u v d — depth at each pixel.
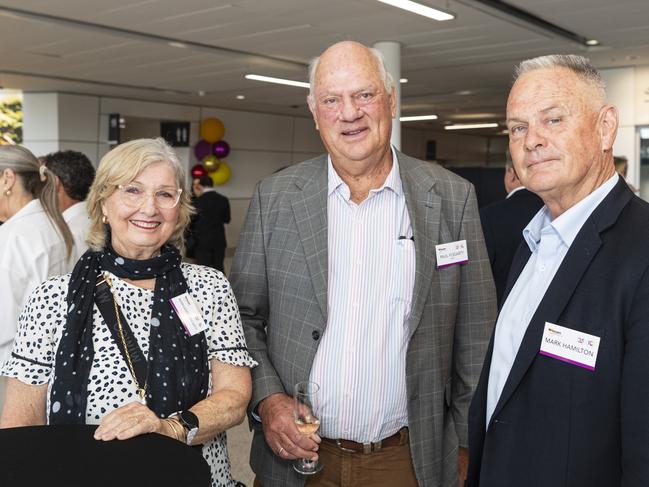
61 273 2.51
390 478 1.81
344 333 1.80
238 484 1.81
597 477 1.13
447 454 1.90
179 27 6.89
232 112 15.14
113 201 1.65
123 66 9.31
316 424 1.70
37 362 1.58
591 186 1.23
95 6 6.04
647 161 9.08
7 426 1.54
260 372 1.87
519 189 3.16
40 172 2.53
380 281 1.81
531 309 1.30
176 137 14.12
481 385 1.43
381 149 1.78
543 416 1.19
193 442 1.54
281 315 1.87
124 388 1.56
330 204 1.88
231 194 15.33
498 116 16.28
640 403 1.05
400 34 7.15
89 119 12.69
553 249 1.29
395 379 1.80
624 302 1.10
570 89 1.20
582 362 1.14
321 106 1.78
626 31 6.96
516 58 8.59
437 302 1.84
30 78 10.48
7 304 2.31
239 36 7.33
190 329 1.65
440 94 12.38
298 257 1.85
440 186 1.94
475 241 1.94
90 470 1.17
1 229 2.41
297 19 6.46
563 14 6.31
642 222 1.15
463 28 6.80
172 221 1.69
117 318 1.62
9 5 6.04
